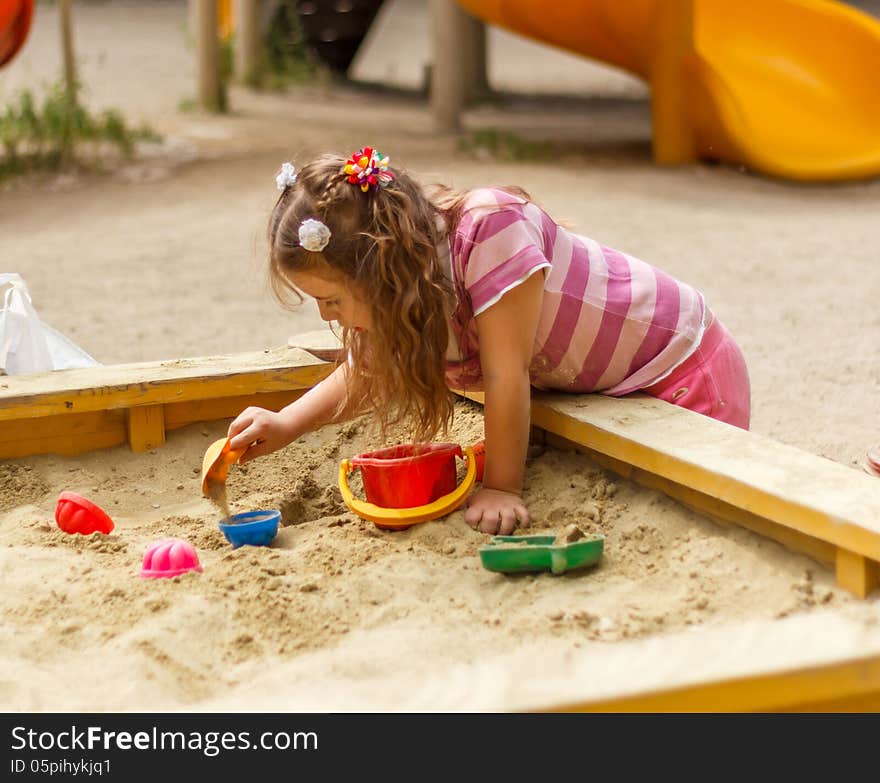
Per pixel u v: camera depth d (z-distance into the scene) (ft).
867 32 26.20
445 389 6.80
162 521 7.21
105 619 5.85
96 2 60.34
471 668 4.81
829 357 12.52
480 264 6.64
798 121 25.67
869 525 5.41
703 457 6.36
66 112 26.40
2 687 5.19
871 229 19.69
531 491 7.22
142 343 13.37
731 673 4.35
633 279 7.52
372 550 6.57
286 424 7.22
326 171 6.36
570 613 5.70
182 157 26.45
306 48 44.60
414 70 49.01
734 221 20.22
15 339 8.63
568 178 23.63
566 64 49.73
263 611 5.85
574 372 7.48
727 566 6.05
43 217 21.18
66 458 8.09
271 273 6.63
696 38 28.35
